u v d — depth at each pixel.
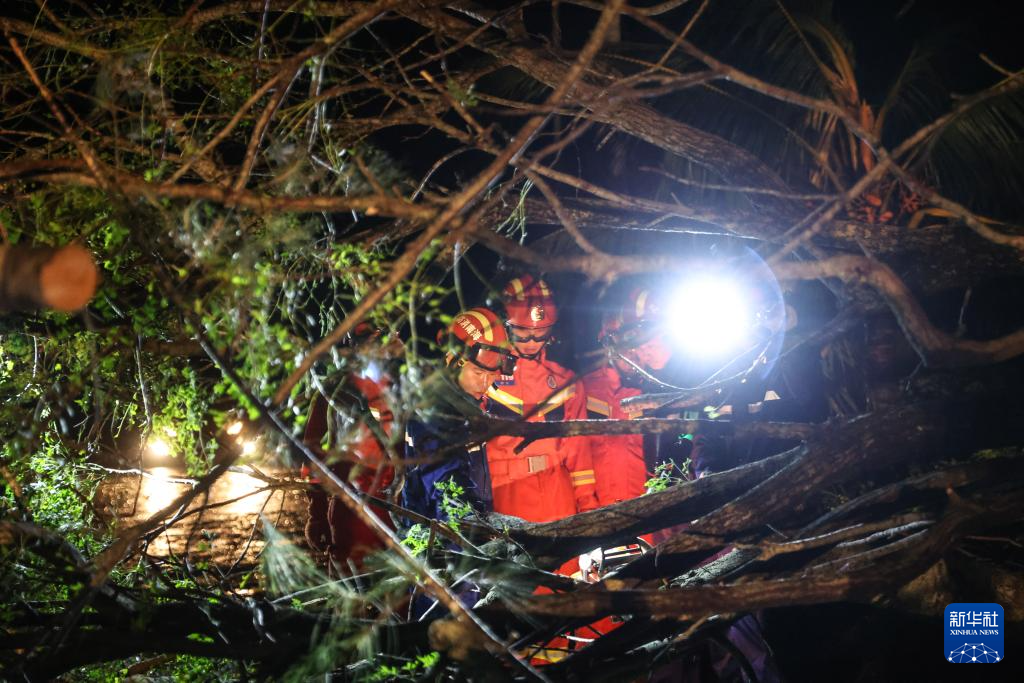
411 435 3.63
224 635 2.64
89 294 1.95
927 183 3.92
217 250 2.24
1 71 2.85
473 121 2.37
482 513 3.69
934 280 2.94
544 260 2.07
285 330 2.19
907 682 3.19
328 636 2.61
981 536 3.11
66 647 2.46
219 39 2.85
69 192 2.46
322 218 2.90
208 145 2.08
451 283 4.58
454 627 2.40
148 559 2.79
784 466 3.06
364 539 3.72
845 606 3.43
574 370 4.18
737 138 4.05
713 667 3.41
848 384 3.60
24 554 2.60
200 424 2.58
